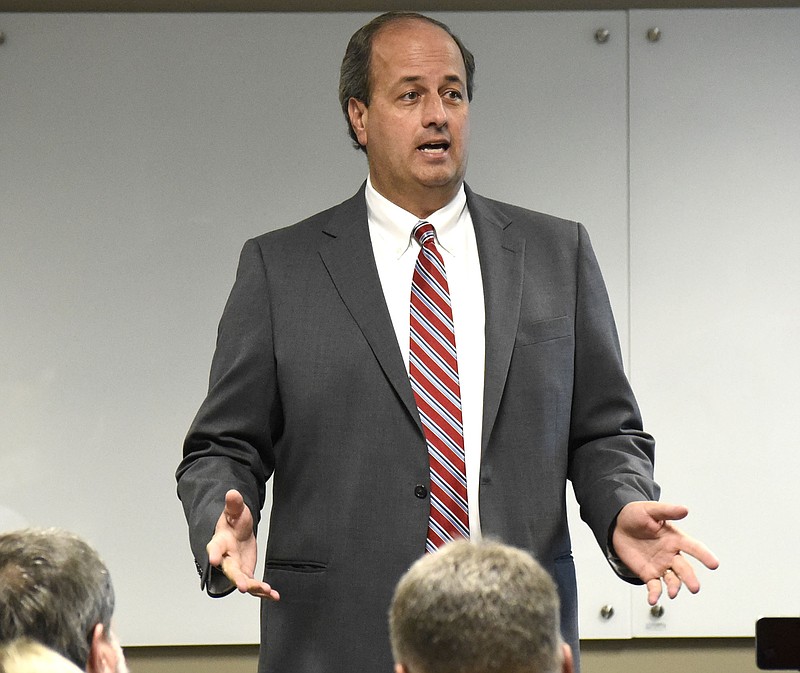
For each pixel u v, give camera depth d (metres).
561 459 8.65
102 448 13.62
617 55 13.85
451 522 8.38
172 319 13.70
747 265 13.75
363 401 8.54
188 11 13.97
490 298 8.78
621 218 13.80
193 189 13.78
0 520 13.52
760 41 13.88
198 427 8.82
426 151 8.84
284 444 8.75
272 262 9.11
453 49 9.08
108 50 13.79
